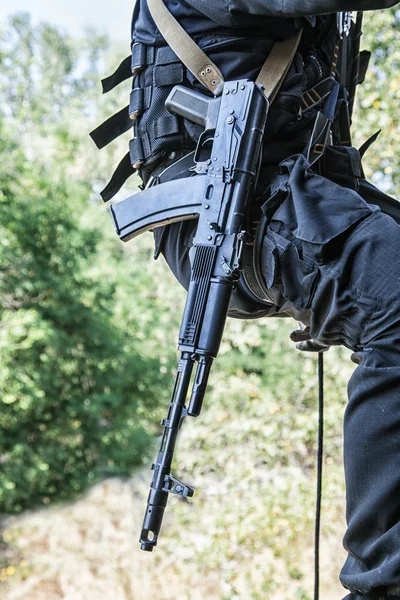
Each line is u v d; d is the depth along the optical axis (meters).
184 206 1.48
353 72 1.82
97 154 22.66
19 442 14.33
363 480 1.21
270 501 9.48
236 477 9.77
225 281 1.39
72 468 15.26
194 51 1.52
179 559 10.37
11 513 14.71
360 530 1.21
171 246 1.60
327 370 9.29
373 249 1.26
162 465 1.35
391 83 8.06
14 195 13.75
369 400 1.21
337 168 1.52
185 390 1.39
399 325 1.22
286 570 9.24
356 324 1.27
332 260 1.29
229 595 9.16
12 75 17.88
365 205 1.32
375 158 8.30
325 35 1.64
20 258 13.75
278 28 1.50
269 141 1.52
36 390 13.50
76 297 14.63
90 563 13.09
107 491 15.15
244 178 1.42
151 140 1.59
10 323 12.45
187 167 1.54
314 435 9.51
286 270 1.34
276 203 1.39
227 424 10.09
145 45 1.62
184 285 1.62
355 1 1.27
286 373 10.15
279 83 1.50
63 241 14.27
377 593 1.18
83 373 15.23
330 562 9.21
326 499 9.41
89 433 15.46
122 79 1.82
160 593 10.19
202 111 1.50
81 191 15.25
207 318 1.39
